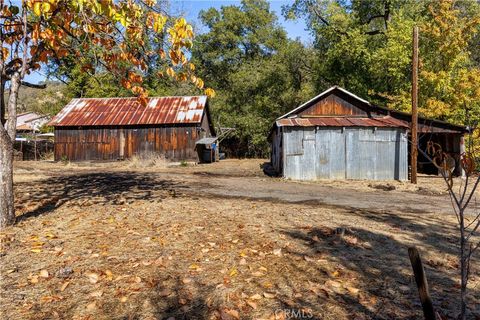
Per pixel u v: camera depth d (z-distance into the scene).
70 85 40.56
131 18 5.86
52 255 4.97
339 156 17.62
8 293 3.80
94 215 7.50
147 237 5.84
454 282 4.42
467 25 22.59
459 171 18.28
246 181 16.12
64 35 6.75
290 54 39.97
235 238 5.91
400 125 17.44
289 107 40.84
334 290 4.05
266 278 4.32
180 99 30.42
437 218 8.34
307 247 5.53
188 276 4.30
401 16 27.58
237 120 42.00
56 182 13.96
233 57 49.81
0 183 6.41
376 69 27.08
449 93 22.16
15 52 7.10
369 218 7.97
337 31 32.72
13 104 6.68
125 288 3.97
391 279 4.42
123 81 7.12
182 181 15.34
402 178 17.64
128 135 27.52
